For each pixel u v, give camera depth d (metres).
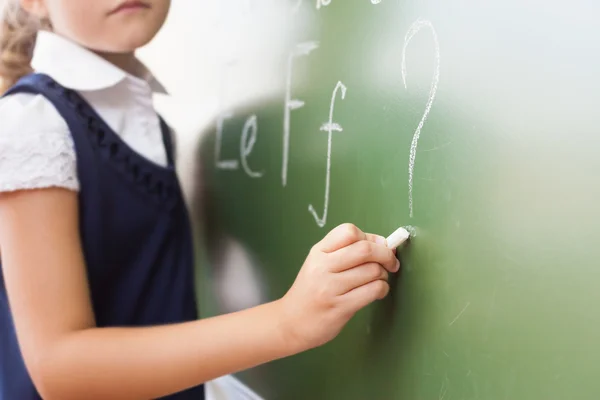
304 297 0.45
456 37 0.40
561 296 0.34
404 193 0.45
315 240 0.57
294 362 0.62
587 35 0.32
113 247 0.64
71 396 0.51
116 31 0.64
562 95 0.33
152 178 0.67
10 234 0.52
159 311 0.69
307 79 0.58
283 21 0.62
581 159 0.33
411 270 0.45
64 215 0.54
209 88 0.77
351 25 0.51
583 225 0.33
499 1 0.37
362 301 0.43
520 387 0.36
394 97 0.46
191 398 0.75
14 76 0.72
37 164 0.52
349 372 0.53
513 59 0.36
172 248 0.71
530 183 0.35
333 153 0.54
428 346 0.43
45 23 0.68
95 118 0.62
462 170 0.40
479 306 0.39
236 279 0.73
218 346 0.49
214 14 0.75
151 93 0.76
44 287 0.51
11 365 0.61
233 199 0.73
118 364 0.50
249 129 0.69
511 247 0.37
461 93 0.40
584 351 0.33
